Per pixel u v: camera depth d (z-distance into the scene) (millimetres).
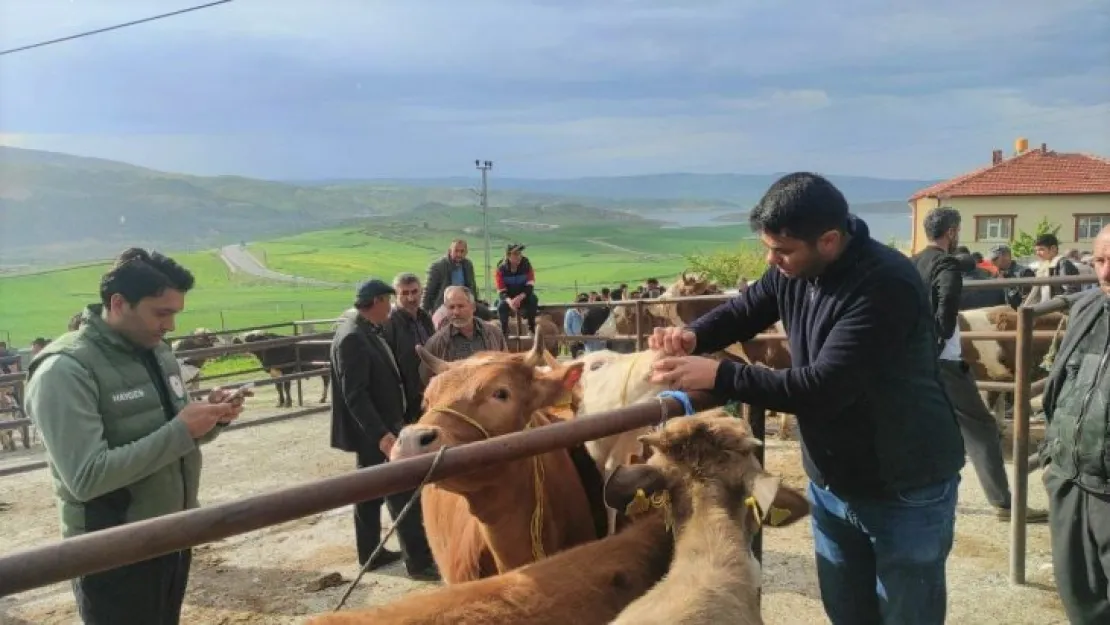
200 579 5984
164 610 3316
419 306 6406
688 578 2264
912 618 2842
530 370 3246
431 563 5941
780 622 4824
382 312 5785
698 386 2730
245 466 9336
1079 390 3293
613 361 3980
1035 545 5629
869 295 2605
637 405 2744
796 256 2646
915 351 2715
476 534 3438
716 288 11211
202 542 1845
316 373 11203
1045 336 7105
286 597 5617
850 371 2566
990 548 5641
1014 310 9133
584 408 3836
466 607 2244
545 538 3303
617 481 2523
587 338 10695
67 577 1683
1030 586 5031
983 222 48562
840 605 3062
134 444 2992
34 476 9742
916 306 2656
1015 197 47625
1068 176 47688
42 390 2988
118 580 3119
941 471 2789
